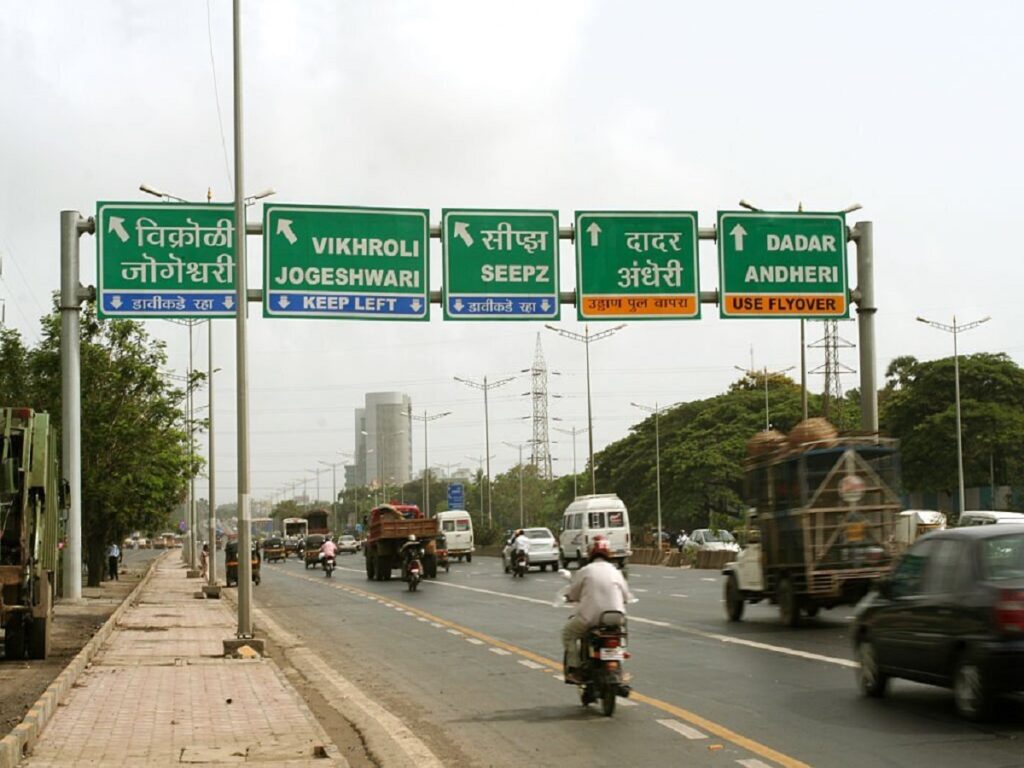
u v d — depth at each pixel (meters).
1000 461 65.50
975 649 10.55
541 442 115.25
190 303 25.59
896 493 21.88
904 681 14.03
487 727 11.99
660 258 27.44
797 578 21.64
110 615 29.19
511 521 125.50
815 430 21.98
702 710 12.39
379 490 168.25
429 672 17.06
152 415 45.12
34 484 18.27
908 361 71.75
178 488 47.44
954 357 62.81
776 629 21.45
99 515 45.78
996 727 10.66
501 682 15.55
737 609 23.67
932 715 11.48
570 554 53.19
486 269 26.81
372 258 26.30
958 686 10.95
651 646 18.88
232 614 31.23
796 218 27.94
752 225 27.75
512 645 20.36
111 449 44.06
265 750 10.71
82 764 10.06
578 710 12.82
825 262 27.95
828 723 11.29
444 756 10.52
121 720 12.52
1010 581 10.62
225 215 25.83
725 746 10.42
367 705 13.90
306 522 108.19
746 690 13.72
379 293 26.28
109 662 18.47
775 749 10.16
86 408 43.34
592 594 12.47
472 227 26.83
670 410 90.19
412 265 26.48
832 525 21.50
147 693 14.70
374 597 37.25
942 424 64.56
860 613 12.99
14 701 14.09
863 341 28.11
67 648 21.08
